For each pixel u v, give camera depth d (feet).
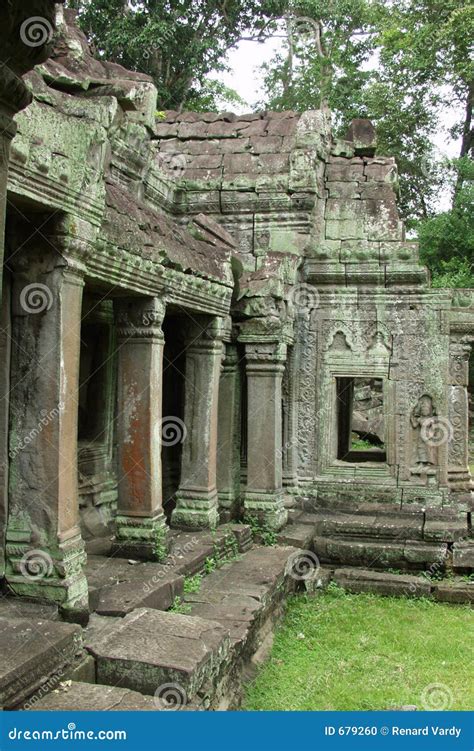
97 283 18.99
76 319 16.33
